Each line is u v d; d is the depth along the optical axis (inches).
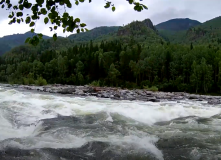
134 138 301.3
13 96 657.0
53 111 461.7
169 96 1098.1
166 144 285.0
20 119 385.1
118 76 3088.1
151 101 824.3
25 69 3868.1
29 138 280.2
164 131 347.9
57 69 3577.8
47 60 4370.1
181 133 335.9
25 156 221.8
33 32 156.7
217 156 247.0
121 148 260.1
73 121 390.0
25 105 502.0
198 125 398.9
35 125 349.7
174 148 271.4
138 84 2888.8
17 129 326.0
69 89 1171.3
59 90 1125.1
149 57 2955.2
